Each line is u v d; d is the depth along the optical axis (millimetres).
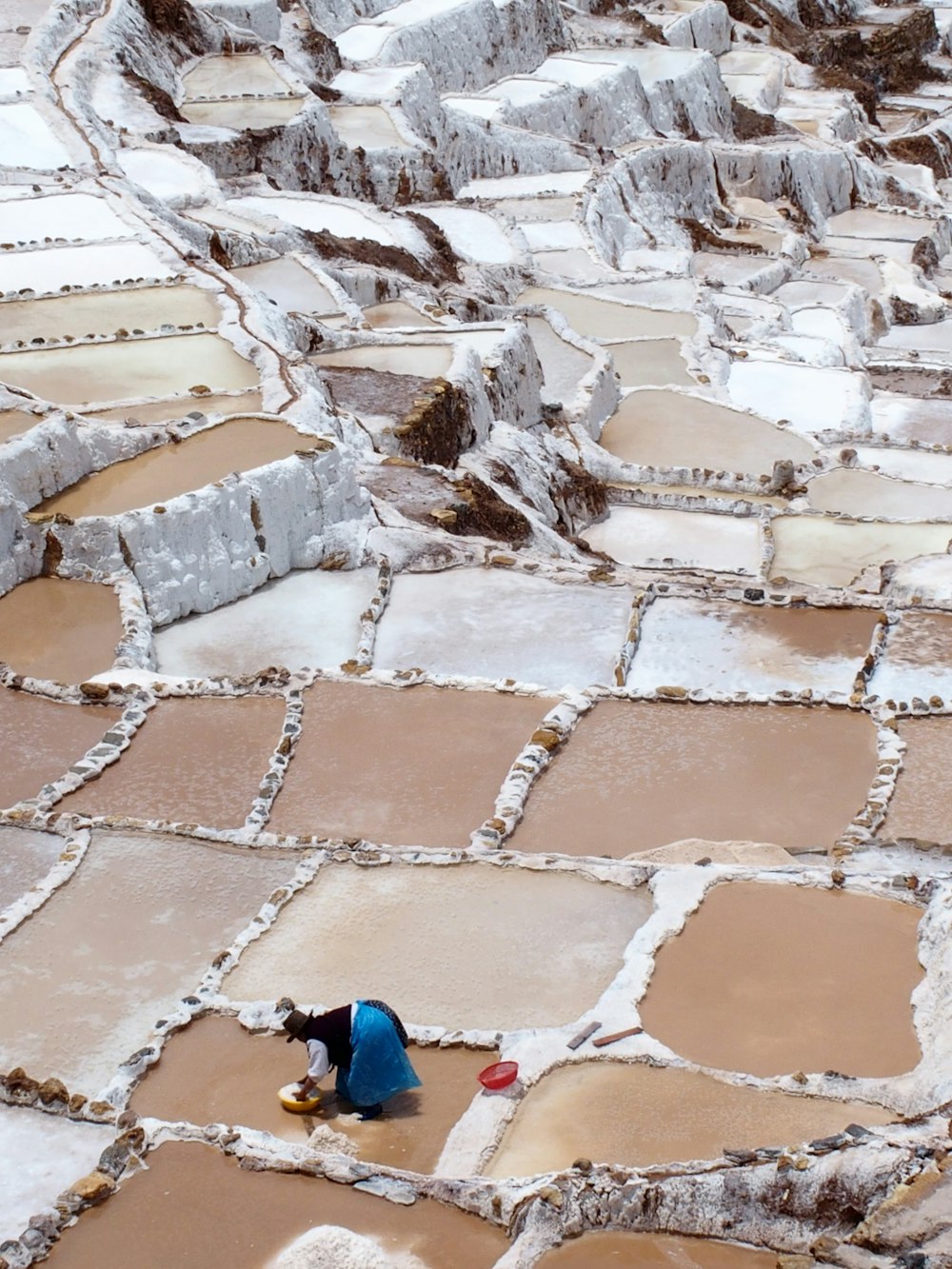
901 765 15109
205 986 12055
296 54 51250
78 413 21766
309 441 20984
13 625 18312
